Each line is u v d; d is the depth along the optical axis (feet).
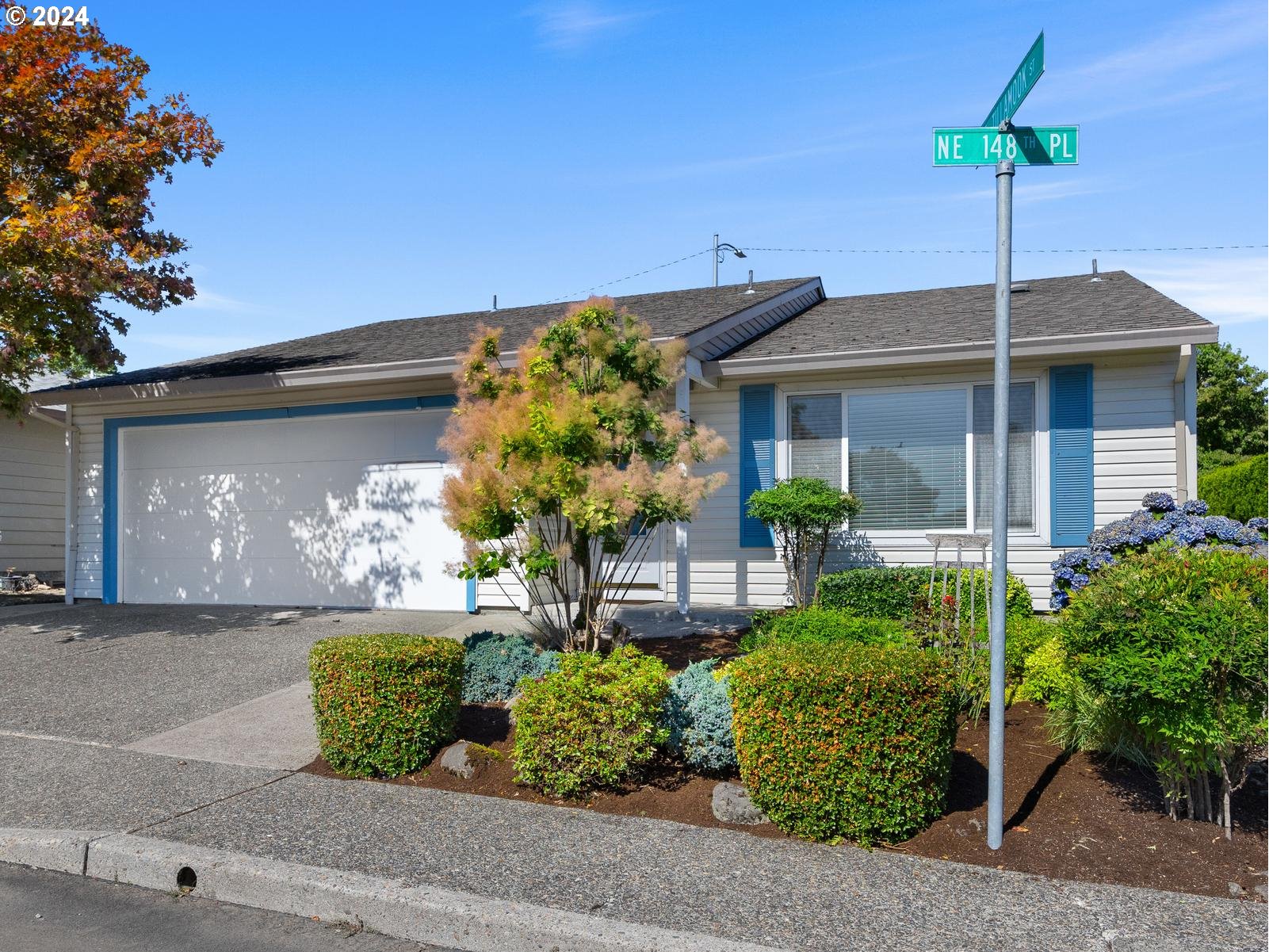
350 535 38.37
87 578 43.14
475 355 25.03
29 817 16.56
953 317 37.04
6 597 47.37
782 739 15.38
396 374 34.53
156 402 41.60
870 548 34.83
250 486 40.24
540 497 21.88
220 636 32.27
